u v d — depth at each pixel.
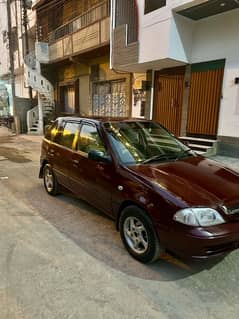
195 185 2.69
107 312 2.11
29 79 14.47
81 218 3.92
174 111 8.98
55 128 4.88
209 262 2.82
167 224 2.46
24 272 2.61
